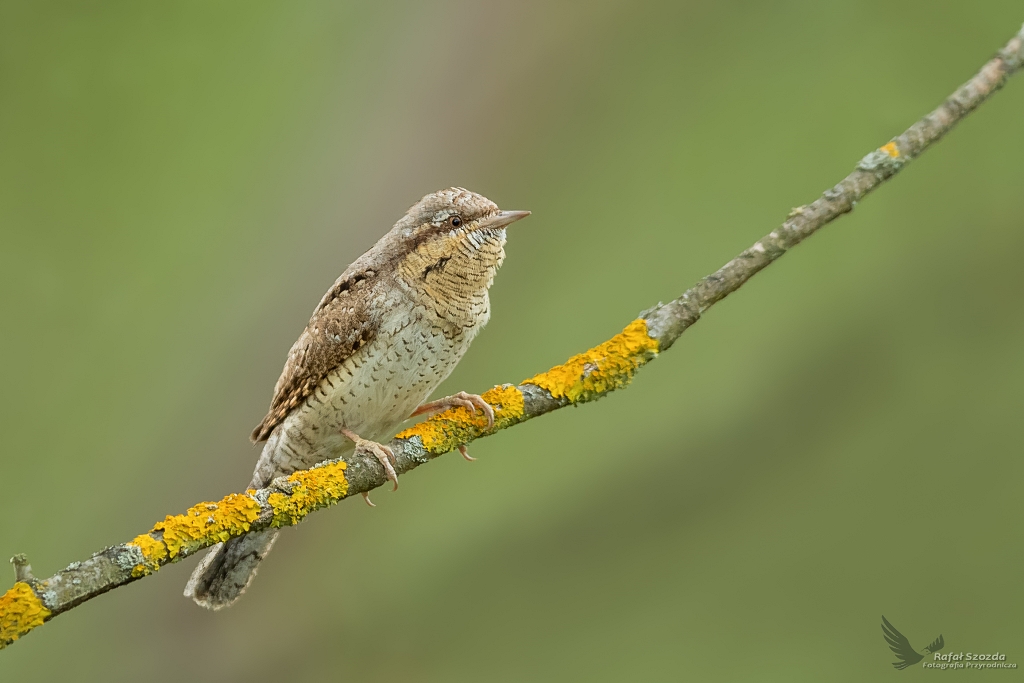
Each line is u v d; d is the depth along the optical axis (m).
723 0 11.77
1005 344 11.52
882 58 11.59
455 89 10.67
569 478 11.45
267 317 9.95
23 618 4.82
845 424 11.59
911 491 11.20
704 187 11.59
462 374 11.30
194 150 11.06
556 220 11.62
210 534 5.32
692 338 12.02
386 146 10.31
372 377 7.23
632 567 11.25
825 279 11.99
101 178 11.05
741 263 6.02
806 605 10.82
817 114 11.60
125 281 10.73
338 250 9.85
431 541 11.16
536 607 10.98
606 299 11.29
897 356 11.67
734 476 11.40
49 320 10.62
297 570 10.86
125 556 5.09
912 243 11.86
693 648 10.81
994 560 10.68
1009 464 11.12
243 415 9.47
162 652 10.02
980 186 11.77
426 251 7.23
